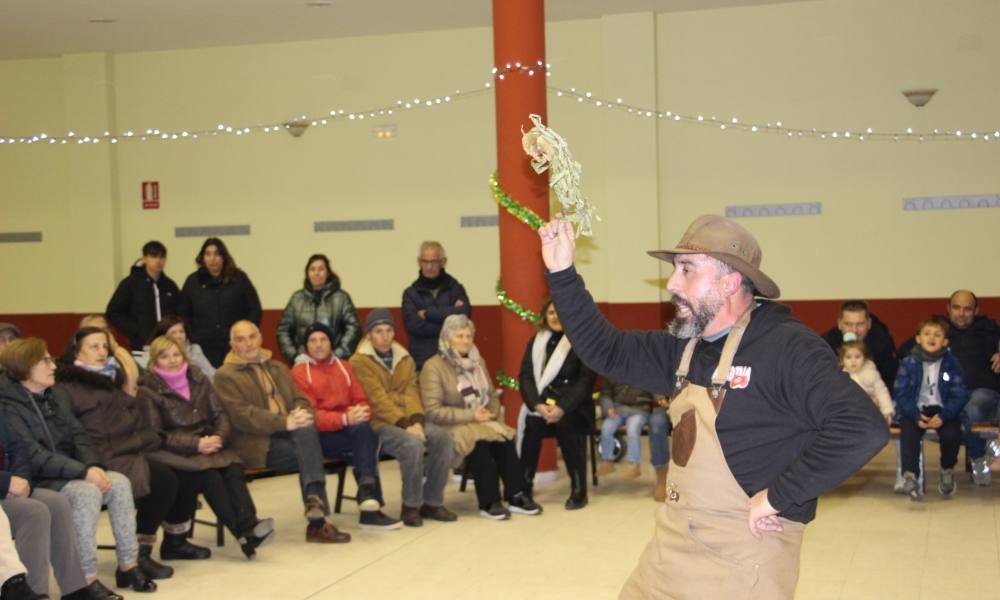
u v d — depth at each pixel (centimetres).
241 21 898
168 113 1011
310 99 985
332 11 871
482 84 949
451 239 964
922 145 875
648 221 907
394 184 973
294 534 569
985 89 861
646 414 663
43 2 823
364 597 454
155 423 510
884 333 724
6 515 407
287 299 1001
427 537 557
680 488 235
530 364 632
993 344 690
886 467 721
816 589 457
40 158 1036
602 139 925
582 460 625
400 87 967
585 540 546
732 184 909
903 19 873
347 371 597
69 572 429
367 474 576
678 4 880
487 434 599
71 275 1038
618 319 916
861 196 888
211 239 779
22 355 450
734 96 905
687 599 230
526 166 670
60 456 449
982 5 858
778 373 225
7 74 1035
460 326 620
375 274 981
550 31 930
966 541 529
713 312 236
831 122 889
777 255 906
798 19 890
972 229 870
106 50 1001
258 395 552
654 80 902
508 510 594
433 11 881
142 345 781
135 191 1023
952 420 616
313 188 991
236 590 466
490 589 463
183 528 518
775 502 214
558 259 251
